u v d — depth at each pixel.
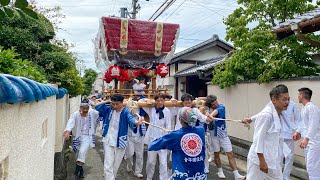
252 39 8.00
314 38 7.00
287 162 5.50
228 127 9.57
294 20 6.09
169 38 8.20
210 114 5.96
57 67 7.70
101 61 8.78
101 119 6.46
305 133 4.95
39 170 3.20
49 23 8.27
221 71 9.70
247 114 8.49
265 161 3.53
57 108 6.43
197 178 3.51
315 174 4.84
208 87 11.12
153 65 9.00
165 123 5.93
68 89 9.03
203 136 3.67
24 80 2.12
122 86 8.35
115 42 7.78
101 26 7.52
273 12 8.38
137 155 6.36
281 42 7.54
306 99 5.09
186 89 15.03
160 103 5.86
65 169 6.74
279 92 3.59
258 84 7.94
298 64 7.26
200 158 3.55
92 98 10.76
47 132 4.02
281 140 3.83
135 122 5.01
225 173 6.73
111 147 5.26
